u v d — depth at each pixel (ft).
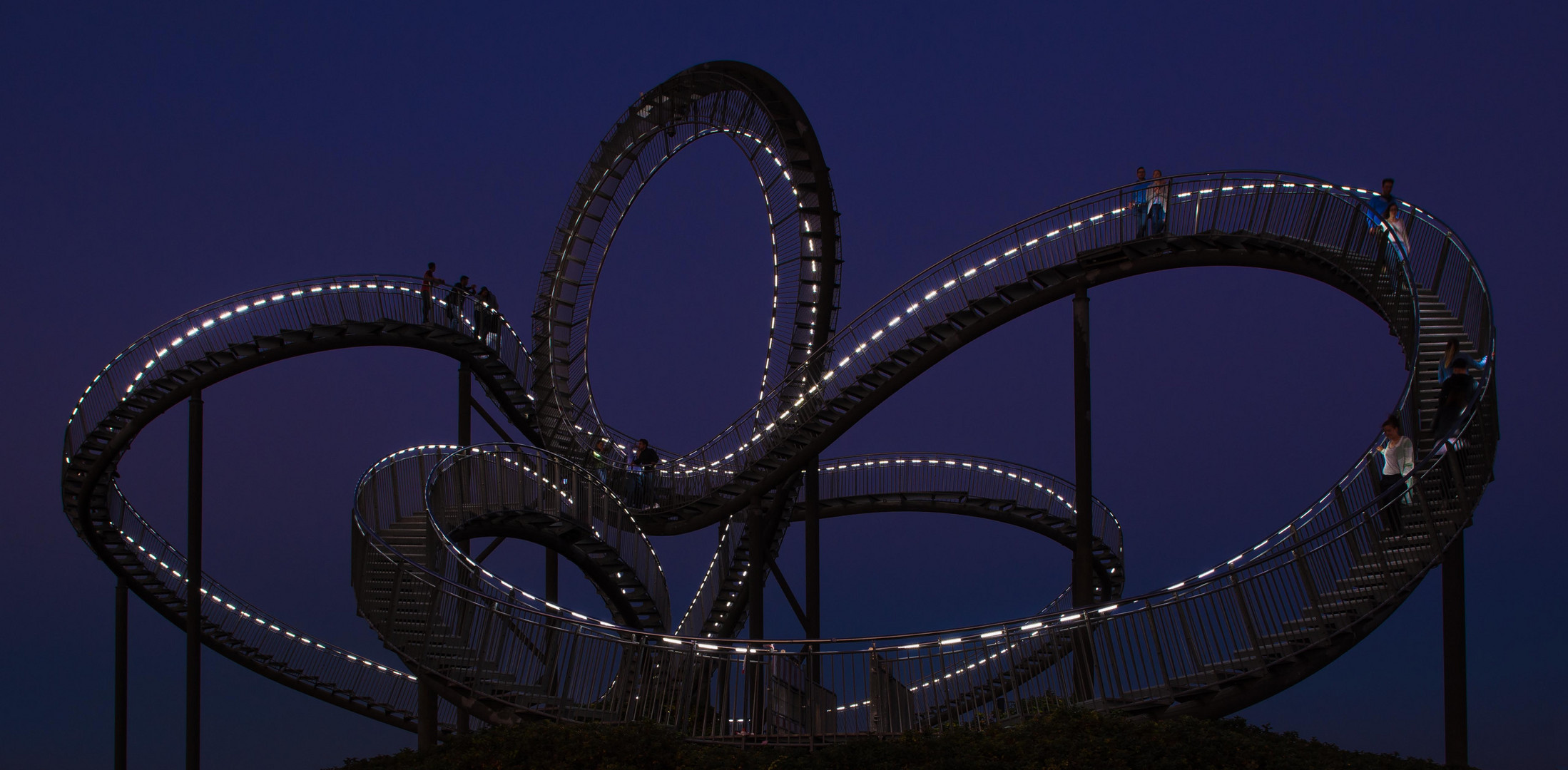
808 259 118.01
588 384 131.64
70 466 106.52
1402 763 53.98
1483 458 60.59
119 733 113.60
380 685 126.41
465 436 116.57
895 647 61.00
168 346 104.27
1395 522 59.00
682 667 64.75
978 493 123.75
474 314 117.80
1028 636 60.75
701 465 112.47
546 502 93.76
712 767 52.75
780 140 118.21
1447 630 62.64
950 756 50.44
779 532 114.42
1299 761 50.11
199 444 103.45
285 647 122.11
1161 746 50.52
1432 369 70.03
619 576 94.38
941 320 91.40
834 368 100.83
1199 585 58.44
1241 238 81.66
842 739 58.59
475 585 71.67
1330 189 79.10
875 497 125.08
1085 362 84.48
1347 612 57.31
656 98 132.36
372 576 74.13
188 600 103.14
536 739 56.03
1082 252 85.10
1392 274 73.41
